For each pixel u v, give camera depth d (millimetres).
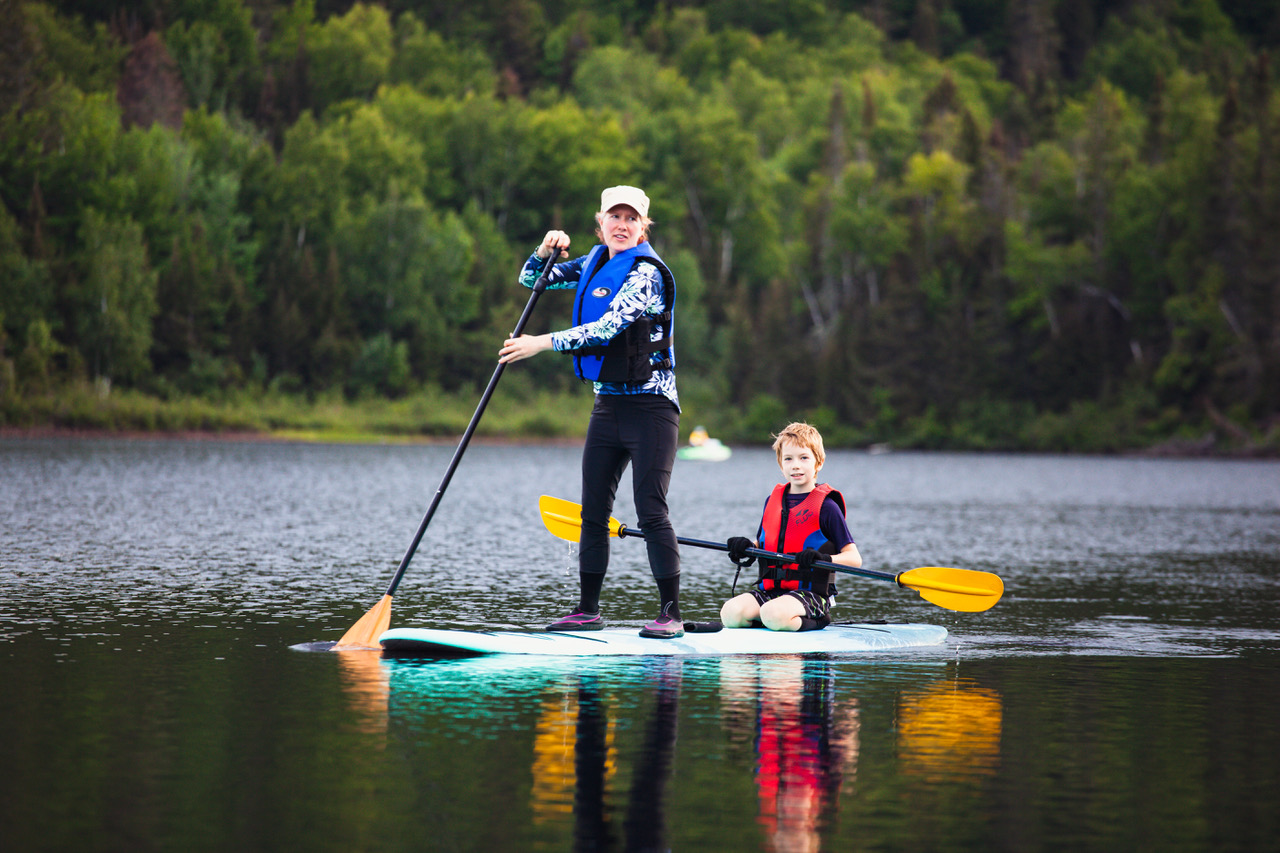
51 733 13156
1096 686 16750
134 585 26141
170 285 176875
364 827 10250
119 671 16703
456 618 22578
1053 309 189375
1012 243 190250
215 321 181500
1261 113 170875
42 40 197000
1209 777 12133
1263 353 160500
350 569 30000
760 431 198625
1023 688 16547
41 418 151625
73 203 174125
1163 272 179250
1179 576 31625
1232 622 23391
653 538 19578
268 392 182125
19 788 11164
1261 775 12203
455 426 185625
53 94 178250
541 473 91438
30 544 34031
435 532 41219
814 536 20484
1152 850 9992
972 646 20250
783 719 14414
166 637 19656
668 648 18906
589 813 10734
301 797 11023
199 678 16281
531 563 32250
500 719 14141
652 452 19406
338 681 16203
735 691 16000
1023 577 31375
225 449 127125
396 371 191875
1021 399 189750
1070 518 54344
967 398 190125
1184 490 82875
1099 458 161625
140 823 10258
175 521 42500
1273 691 16453
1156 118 199125
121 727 13461
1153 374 175875
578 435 190750
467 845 9875
